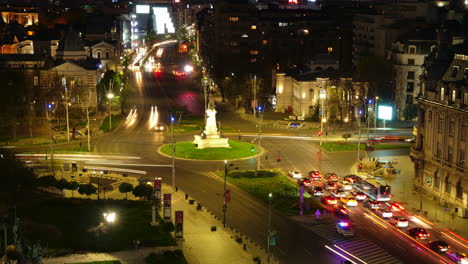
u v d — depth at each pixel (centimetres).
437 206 16425
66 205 15712
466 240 14138
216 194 17225
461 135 15712
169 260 12462
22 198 15938
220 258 12756
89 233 13788
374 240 14050
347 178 18388
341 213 15638
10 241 12650
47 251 12612
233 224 14912
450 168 16062
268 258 12375
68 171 19325
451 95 16038
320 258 12925
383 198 16688
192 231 14300
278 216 15575
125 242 13375
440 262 12912
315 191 17262
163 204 15200
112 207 15662
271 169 19838
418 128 17688
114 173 19238
